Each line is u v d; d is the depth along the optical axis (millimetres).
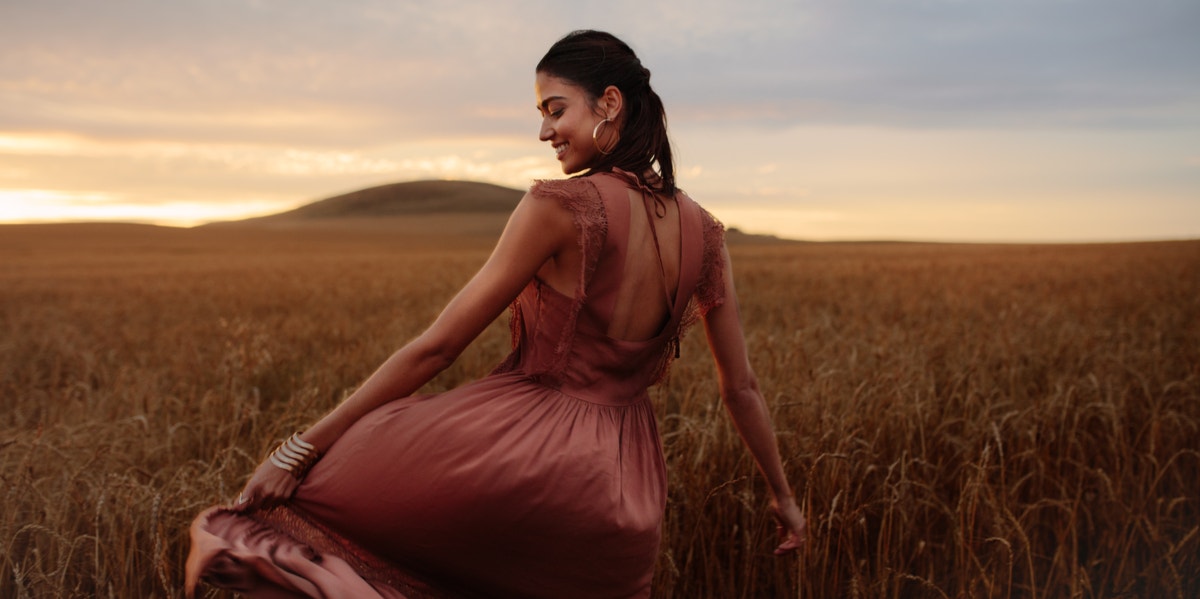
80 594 2469
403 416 1573
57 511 2736
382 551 1564
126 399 4844
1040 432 3734
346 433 1591
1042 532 3336
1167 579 2869
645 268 1658
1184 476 3736
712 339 1899
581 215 1571
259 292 17406
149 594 2635
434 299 14367
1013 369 4793
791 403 3410
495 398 1621
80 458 3293
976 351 5070
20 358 7594
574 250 1599
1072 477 3613
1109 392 3912
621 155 1703
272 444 3422
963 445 3422
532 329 1682
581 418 1632
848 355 5402
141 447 3678
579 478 1557
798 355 4809
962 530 2850
